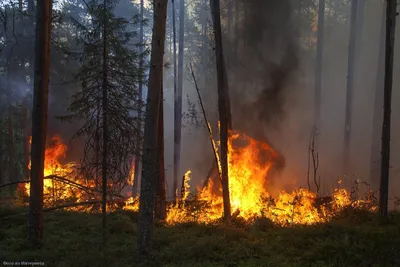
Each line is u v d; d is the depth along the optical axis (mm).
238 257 8328
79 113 10055
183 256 8484
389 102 10094
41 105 9625
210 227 10781
